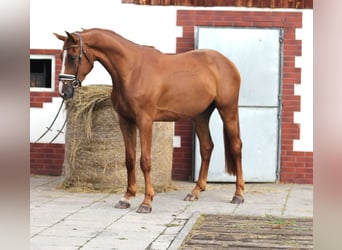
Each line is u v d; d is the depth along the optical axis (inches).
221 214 237.8
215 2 327.9
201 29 327.3
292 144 327.6
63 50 231.3
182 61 253.3
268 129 327.6
